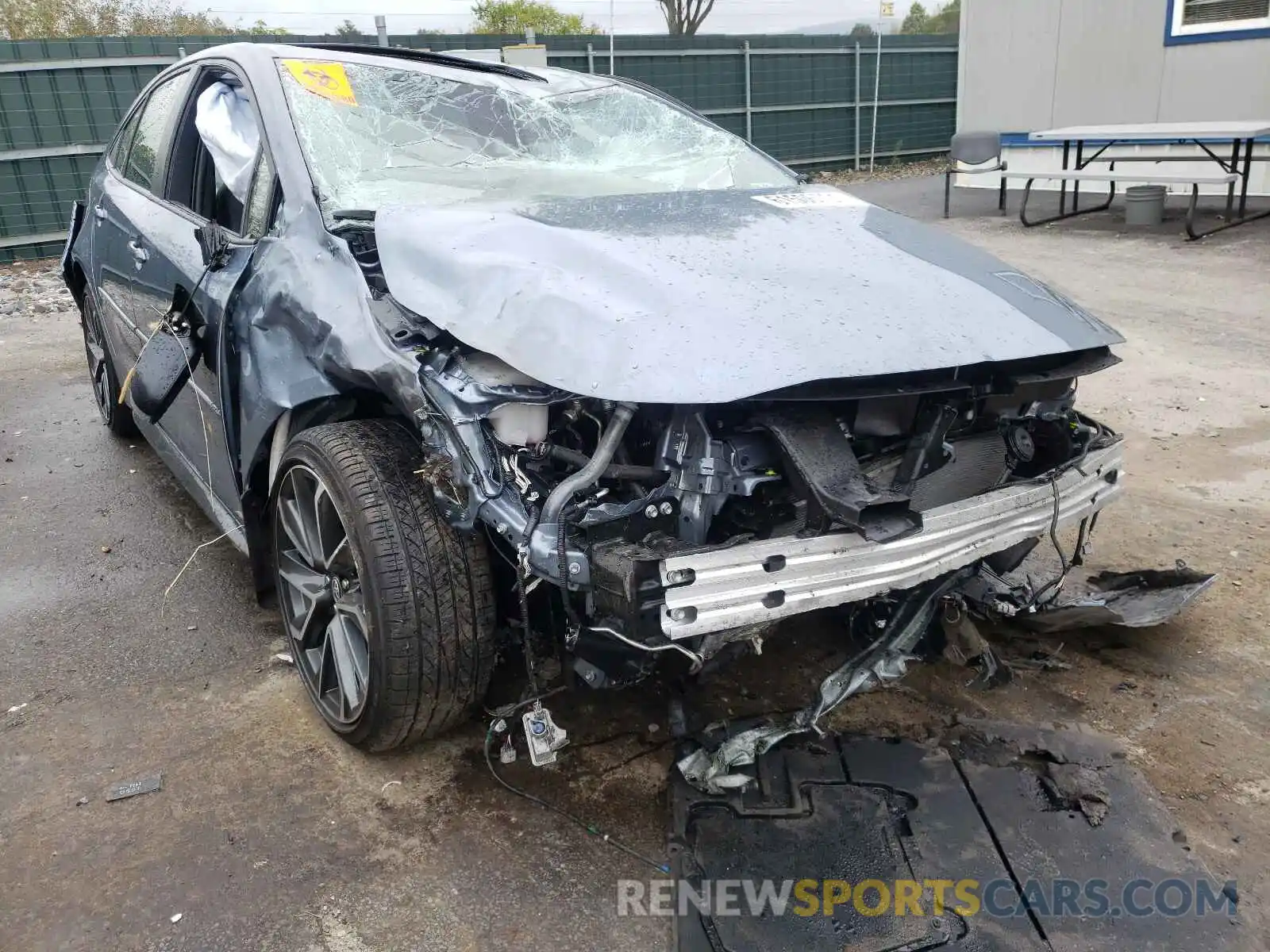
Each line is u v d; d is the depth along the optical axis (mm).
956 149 11547
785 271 2352
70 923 2076
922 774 2490
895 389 2127
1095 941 1993
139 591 3523
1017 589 3201
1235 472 4453
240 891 2158
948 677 2949
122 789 2480
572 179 3148
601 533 2016
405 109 3234
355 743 2533
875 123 18047
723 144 3758
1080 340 2463
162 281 3354
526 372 2021
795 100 17203
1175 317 7004
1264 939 2006
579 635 2141
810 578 2061
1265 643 3127
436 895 2145
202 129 3408
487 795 2451
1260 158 10312
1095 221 10945
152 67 11688
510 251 2344
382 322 2303
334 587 2533
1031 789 2449
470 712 2512
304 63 3262
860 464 2262
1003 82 13586
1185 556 3686
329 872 2209
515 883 2176
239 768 2564
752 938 1986
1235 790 2463
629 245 2377
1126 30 11977
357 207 2732
